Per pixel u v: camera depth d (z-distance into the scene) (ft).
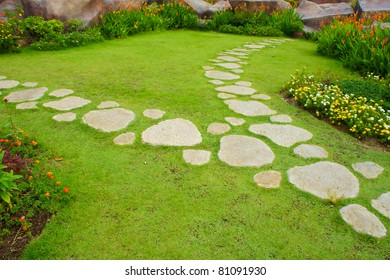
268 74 17.24
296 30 32.04
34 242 6.17
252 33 31.53
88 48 21.35
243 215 6.98
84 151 9.10
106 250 6.06
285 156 9.24
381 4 30.89
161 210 7.04
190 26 33.04
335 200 7.36
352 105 12.28
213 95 13.55
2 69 16.26
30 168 8.17
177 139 9.82
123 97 12.91
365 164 9.14
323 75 16.28
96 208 7.04
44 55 19.25
